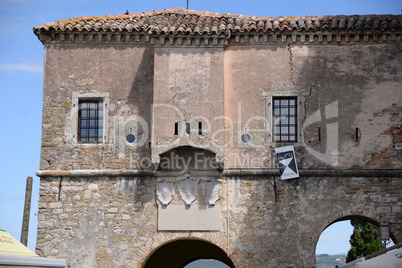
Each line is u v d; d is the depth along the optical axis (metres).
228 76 28.58
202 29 28.16
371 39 28.45
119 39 28.86
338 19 29.11
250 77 28.53
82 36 28.86
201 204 27.64
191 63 28.16
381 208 27.47
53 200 28.00
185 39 28.19
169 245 34.03
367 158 27.94
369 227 43.91
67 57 28.94
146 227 27.64
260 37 28.55
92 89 28.73
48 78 28.84
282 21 29.05
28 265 18.55
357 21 28.97
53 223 27.86
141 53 28.88
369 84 28.39
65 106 28.67
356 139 28.08
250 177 27.81
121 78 28.77
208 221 27.53
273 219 27.52
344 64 28.50
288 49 28.62
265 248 27.34
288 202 27.59
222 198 27.69
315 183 27.70
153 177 27.92
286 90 28.39
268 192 27.69
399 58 28.47
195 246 34.72
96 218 27.81
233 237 27.45
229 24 28.78
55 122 28.58
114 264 27.50
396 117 28.19
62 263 19.92
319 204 27.56
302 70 28.50
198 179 27.73
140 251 27.53
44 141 28.44
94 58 28.91
